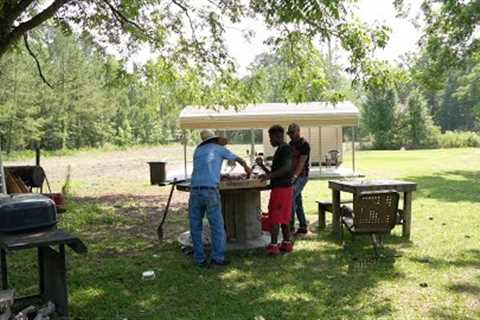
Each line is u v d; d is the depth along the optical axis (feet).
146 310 17.13
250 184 24.11
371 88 30.14
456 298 17.52
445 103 232.53
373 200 22.45
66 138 167.53
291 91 34.32
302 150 27.43
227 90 44.32
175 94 46.47
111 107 182.29
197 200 22.35
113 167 94.17
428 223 30.86
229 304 17.48
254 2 30.40
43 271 17.90
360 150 144.66
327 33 27.48
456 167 73.82
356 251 24.48
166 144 219.61
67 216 36.01
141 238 29.01
